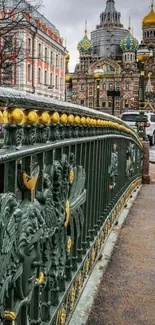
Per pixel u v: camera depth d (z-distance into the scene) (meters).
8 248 1.32
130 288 3.08
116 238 4.34
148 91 54.28
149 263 3.65
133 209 6.06
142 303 2.85
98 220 3.61
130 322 2.58
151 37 92.94
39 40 44.41
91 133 2.97
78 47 98.50
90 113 2.69
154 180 9.88
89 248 3.10
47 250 1.85
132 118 22.55
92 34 108.81
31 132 1.53
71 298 2.47
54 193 1.94
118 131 5.03
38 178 1.70
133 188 7.67
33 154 1.55
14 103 1.30
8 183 1.37
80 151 2.54
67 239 2.32
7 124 1.34
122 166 5.78
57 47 53.47
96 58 102.31
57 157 2.03
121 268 3.49
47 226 1.79
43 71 47.66
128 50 93.06
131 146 7.14
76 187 2.46
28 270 1.54
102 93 90.25
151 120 25.25
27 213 1.48
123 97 89.81
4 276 1.33
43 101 1.58
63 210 2.09
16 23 16.88
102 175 3.76
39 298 1.77
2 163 1.29
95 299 2.83
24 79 39.44
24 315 1.59
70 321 2.49
